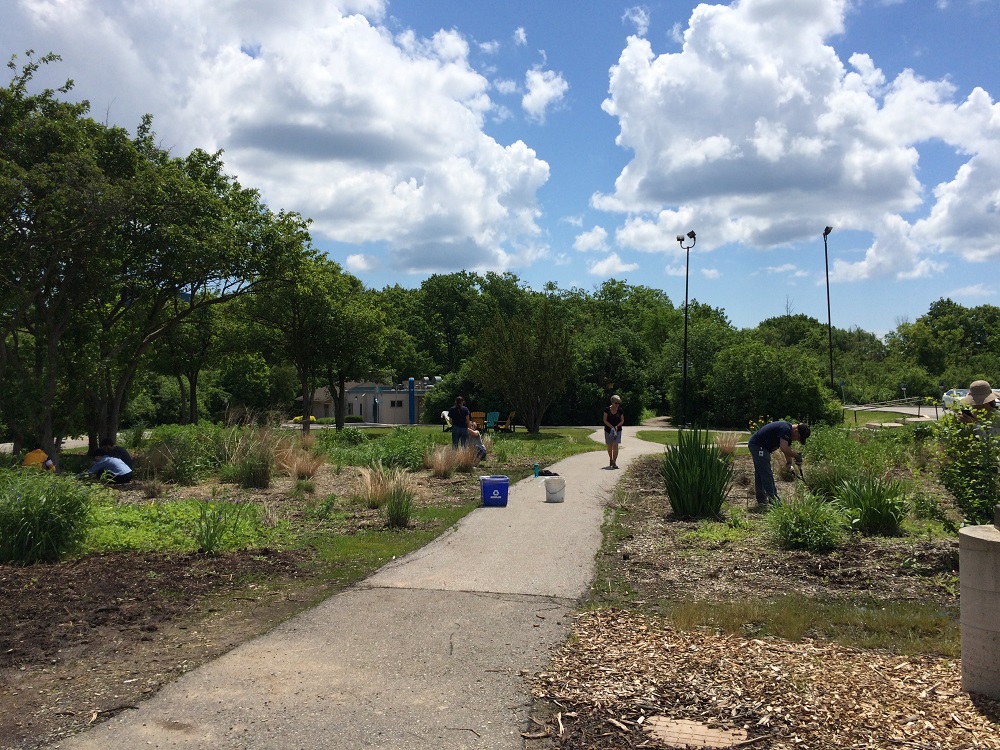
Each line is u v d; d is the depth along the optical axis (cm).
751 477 1342
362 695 403
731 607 554
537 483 1329
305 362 3312
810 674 418
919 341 7062
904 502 828
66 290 1566
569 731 359
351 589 625
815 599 586
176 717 377
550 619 538
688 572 674
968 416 738
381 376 3881
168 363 3334
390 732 359
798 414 3562
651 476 1412
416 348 7038
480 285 7344
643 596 601
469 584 639
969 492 714
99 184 1410
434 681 421
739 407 3800
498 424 3356
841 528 784
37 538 712
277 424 1889
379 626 523
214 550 748
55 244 1449
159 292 1894
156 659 461
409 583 644
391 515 922
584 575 670
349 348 3319
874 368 5950
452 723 368
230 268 1934
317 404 7169
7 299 1492
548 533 864
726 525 867
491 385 3209
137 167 1655
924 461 1305
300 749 342
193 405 3519
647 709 381
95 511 837
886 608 558
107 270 1631
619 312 8325
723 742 344
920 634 498
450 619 539
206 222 1761
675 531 854
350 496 1146
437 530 891
